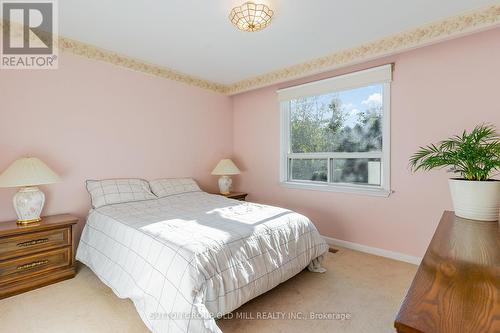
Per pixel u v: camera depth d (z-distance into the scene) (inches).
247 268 68.2
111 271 77.1
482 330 20.3
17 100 92.9
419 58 100.6
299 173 146.1
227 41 105.3
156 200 117.3
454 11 83.9
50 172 90.0
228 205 108.9
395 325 22.0
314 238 93.1
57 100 101.9
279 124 148.7
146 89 130.1
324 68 120.4
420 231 102.3
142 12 84.0
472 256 36.4
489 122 86.9
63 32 98.3
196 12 84.0
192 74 147.3
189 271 56.3
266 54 118.7
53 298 78.6
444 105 95.3
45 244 86.7
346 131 126.4
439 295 25.9
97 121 113.1
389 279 91.0
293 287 85.6
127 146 123.6
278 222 84.7
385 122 109.8
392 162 108.6
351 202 121.6
